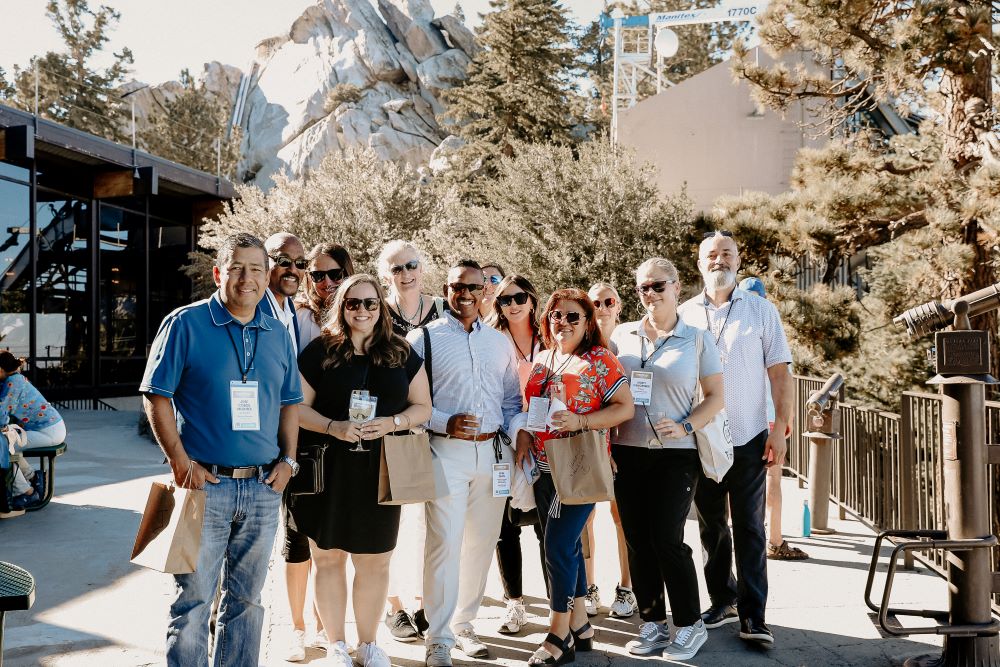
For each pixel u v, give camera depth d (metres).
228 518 3.03
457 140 41.19
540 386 3.97
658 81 22.34
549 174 16.09
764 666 3.74
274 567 5.57
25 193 19.66
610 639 4.12
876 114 18.31
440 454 3.90
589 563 4.50
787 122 17.20
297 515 3.52
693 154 17.64
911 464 5.09
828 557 5.54
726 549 4.30
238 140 51.62
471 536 4.02
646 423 3.93
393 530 3.57
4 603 2.44
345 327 3.62
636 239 15.21
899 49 9.40
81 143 19.94
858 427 6.32
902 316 3.66
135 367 24.05
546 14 36.94
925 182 10.29
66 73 41.41
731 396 4.13
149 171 21.80
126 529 6.62
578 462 3.61
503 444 4.06
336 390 3.56
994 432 3.65
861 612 4.44
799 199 11.10
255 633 3.18
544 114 35.19
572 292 3.90
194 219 26.55
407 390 3.66
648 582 3.95
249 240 3.07
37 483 7.44
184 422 3.01
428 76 52.12
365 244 19.64
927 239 9.67
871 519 5.99
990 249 9.62
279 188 21.08
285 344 3.25
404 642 4.11
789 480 8.47
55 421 7.54
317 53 55.72
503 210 16.70
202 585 2.96
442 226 18.88
